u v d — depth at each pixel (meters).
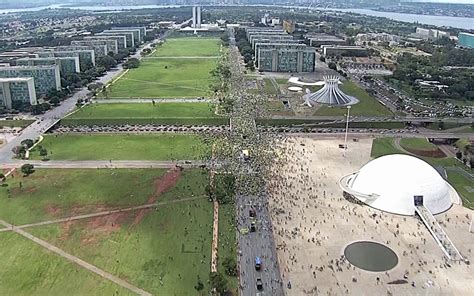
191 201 196.00
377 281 146.00
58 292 139.00
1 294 138.00
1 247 161.50
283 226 176.75
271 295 138.75
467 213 189.88
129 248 161.88
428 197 190.00
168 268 151.00
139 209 189.25
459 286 144.38
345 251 161.75
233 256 157.62
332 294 139.50
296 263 154.38
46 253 158.25
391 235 172.38
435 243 167.75
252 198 198.62
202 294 138.50
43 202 194.12
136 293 138.75
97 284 142.75
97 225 176.62
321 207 191.62
